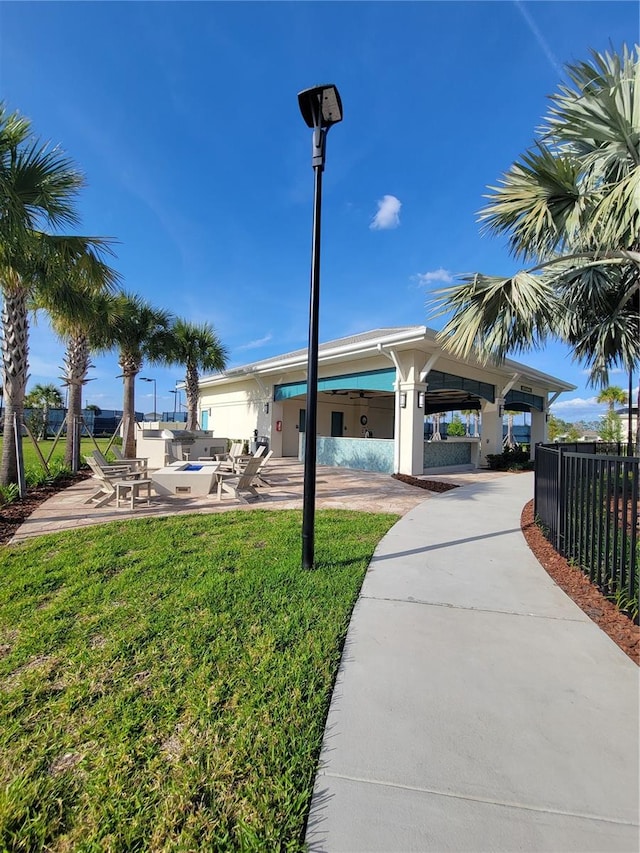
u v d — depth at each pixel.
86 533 5.52
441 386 13.66
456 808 1.59
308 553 4.14
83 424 14.60
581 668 2.53
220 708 2.16
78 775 1.76
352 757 1.84
